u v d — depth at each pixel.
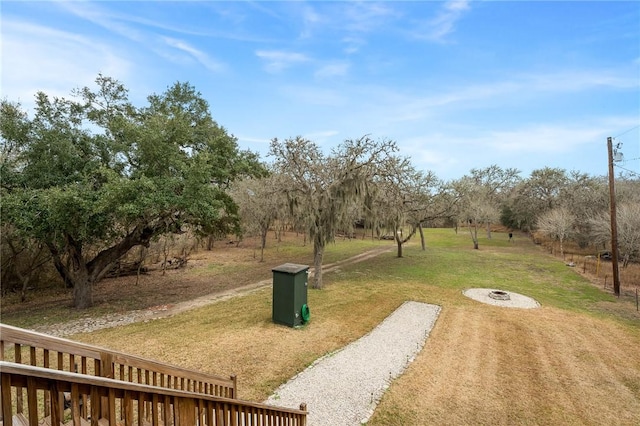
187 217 13.17
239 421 3.45
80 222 10.43
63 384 1.89
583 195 29.28
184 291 14.64
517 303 12.57
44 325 10.06
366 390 6.20
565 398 6.04
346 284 15.34
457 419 5.37
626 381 6.70
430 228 50.78
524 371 7.07
